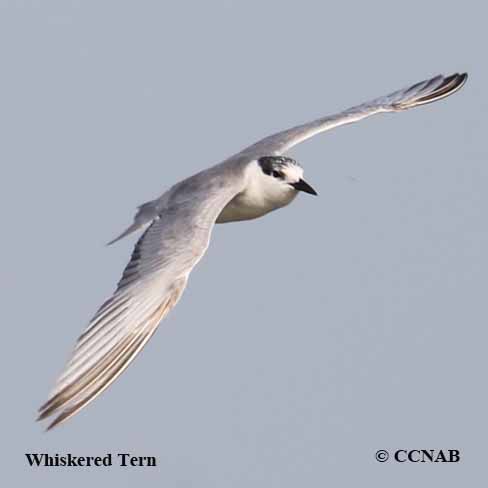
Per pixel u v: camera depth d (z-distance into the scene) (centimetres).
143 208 1702
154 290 1400
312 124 1862
